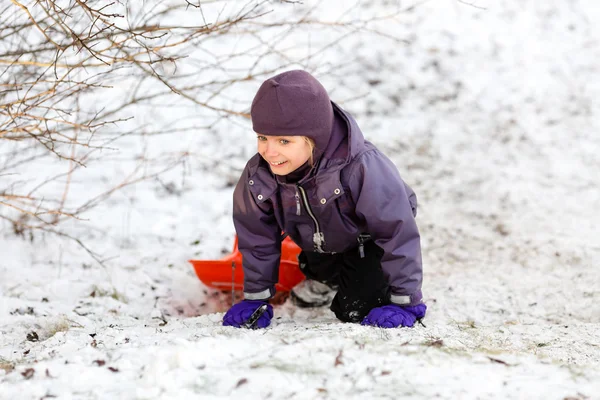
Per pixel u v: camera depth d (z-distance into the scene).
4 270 3.41
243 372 1.76
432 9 7.32
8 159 3.99
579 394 1.70
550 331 2.64
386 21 7.04
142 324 2.90
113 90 5.00
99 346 2.21
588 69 6.67
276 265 2.74
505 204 4.46
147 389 1.69
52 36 3.54
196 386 1.70
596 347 2.39
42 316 2.89
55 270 3.48
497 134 5.57
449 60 6.66
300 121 2.34
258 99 2.37
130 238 3.96
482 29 7.16
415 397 1.67
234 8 5.68
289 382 1.71
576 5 7.71
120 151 4.85
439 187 4.76
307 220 2.67
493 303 3.16
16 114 2.79
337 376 1.75
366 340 2.02
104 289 3.27
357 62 6.43
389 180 2.52
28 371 1.86
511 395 1.69
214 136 5.20
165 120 5.23
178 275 3.55
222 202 4.50
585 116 5.84
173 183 4.63
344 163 2.49
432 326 2.61
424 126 5.69
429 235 4.07
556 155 5.20
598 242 3.77
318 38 6.60
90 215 4.14
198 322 2.74
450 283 3.40
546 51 6.93
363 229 2.69
